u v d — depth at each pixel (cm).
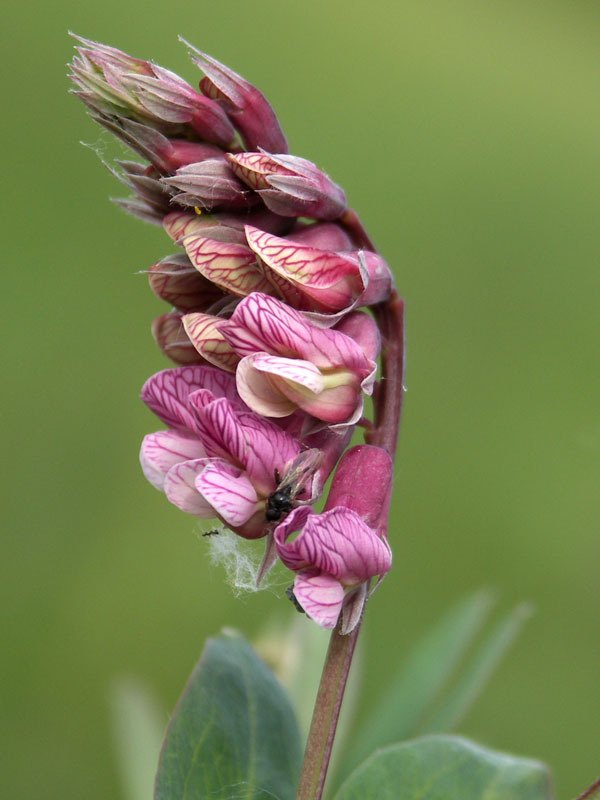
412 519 42
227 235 18
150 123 18
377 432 18
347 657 18
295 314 18
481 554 41
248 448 18
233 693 20
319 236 18
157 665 36
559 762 35
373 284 18
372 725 22
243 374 18
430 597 39
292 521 17
